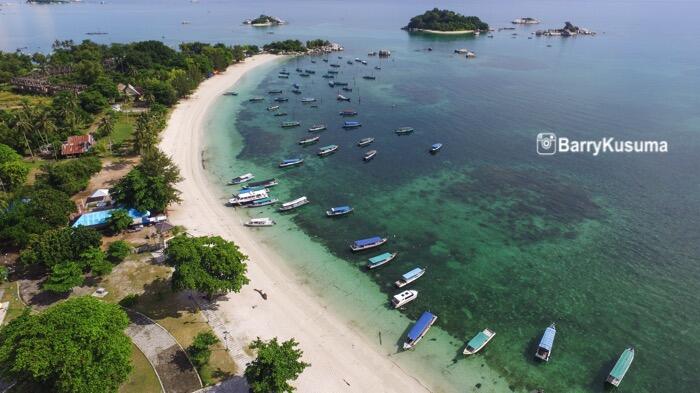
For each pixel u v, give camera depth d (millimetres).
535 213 121375
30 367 52219
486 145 168625
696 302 89125
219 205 123125
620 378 70875
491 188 135750
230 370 69812
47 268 89188
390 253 104125
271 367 60531
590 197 129125
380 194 132625
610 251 104812
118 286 86875
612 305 88688
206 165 148625
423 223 117375
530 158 156375
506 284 94812
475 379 72625
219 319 80750
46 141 149750
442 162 154500
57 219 100062
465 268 99875
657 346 79062
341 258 102938
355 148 167250
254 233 111250
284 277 95312
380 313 86312
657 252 104125
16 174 119500
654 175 141250
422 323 81688
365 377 72125
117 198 109750
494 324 84000
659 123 186250
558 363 75625
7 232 92625
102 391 56312
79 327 58031
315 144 171125
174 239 84000
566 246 107000
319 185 137875
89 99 187500
